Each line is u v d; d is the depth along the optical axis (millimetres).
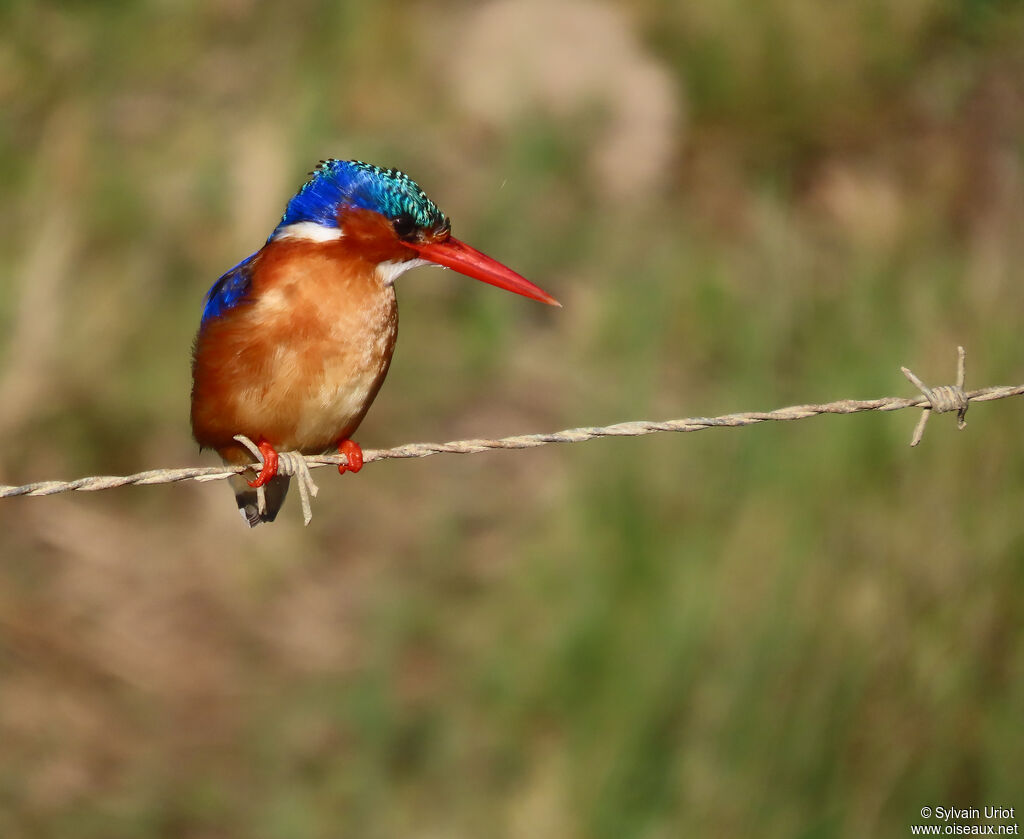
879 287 20062
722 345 21734
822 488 15320
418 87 26156
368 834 15266
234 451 11180
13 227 21578
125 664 17422
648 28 27828
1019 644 14180
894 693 13945
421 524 19516
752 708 13945
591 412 20547
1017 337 16844
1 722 16469
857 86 28109
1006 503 14766
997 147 27562
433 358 21891
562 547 17172
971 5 29469
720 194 26016
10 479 19125
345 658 17594
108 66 25734
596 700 14977
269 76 25828
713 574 15117
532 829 14375
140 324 20578
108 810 15656
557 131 25453
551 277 23828
